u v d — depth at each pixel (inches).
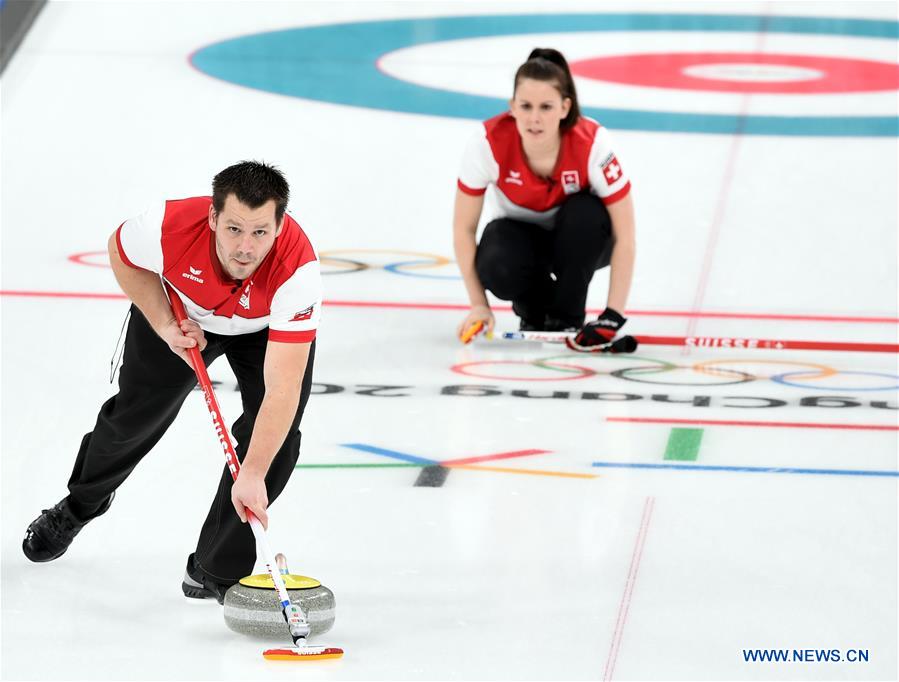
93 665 377.7
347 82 1170.6
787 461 540.4
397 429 572.7
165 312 399.2
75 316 713.6
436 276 816.3
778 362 679.7
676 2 1435.8
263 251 365.7
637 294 789.2
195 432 564.7
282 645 391.5
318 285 386.3
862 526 478.6
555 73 628.4
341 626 403.2
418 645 390.9
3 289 753.0
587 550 458.0
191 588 424.5
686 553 455.8
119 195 922.7
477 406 603.8
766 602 420.2
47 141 1005.2
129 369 414.9
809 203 933.2
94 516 446.0
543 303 706.2
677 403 612.1
